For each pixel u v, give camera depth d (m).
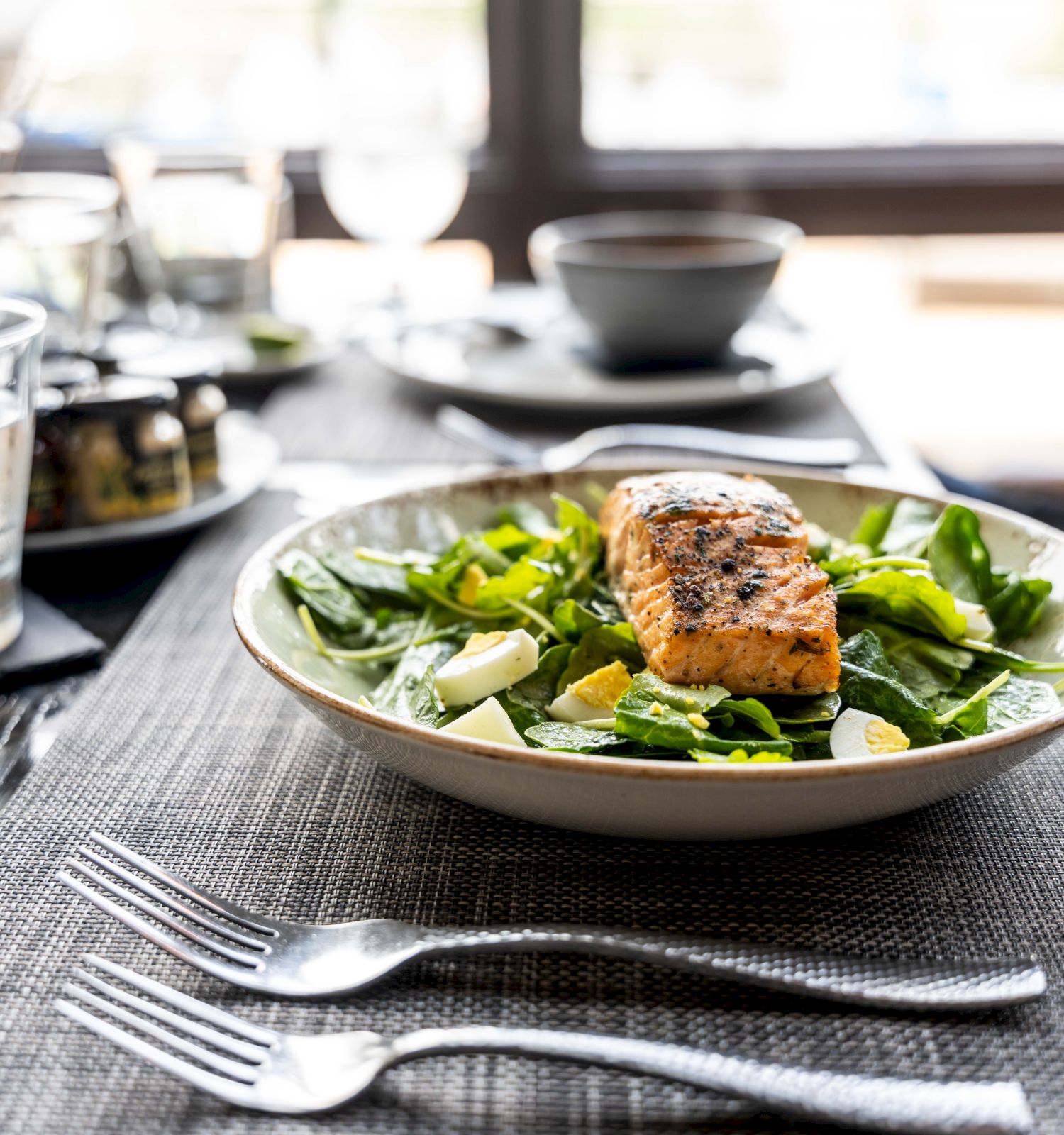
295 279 1.45
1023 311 1.73
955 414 1.44
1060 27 1.53
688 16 1.52
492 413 0.84
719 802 0.41
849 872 0.45
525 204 1.54
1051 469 1.09
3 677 0.54
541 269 0.90
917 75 1.56
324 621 0.53
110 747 0.51
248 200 0.96
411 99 1.04
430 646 0.52
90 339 0.81
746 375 0.85
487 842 0.46
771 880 0.44
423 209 0.99
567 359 0.89
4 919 0.43
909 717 0.48
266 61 1.50
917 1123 0.36
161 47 1.47
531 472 0.60
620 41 1.53
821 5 1.52
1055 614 0.52
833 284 1.73
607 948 0.40
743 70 1.56
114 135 1.49
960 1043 0.39
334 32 1.49
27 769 0.50
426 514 0.58
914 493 0.57
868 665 0.49
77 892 0.42
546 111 1.50
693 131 1.58
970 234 1.55
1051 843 0.46
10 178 0.86
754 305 0.85
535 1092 0.38
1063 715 0.43
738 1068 0.37
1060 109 1.57
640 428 0.78
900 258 1.73
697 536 0.50
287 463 0.75
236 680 0.55
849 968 0.40
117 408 0.63
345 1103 0.37
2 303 0.53
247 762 0.50
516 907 0.43
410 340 0.92
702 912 0.43
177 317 0.99
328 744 0.51
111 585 0.63
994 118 1.58
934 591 0.50
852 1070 0.38
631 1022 0.40
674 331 0.84
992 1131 0.36
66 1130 0.37
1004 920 0.43
